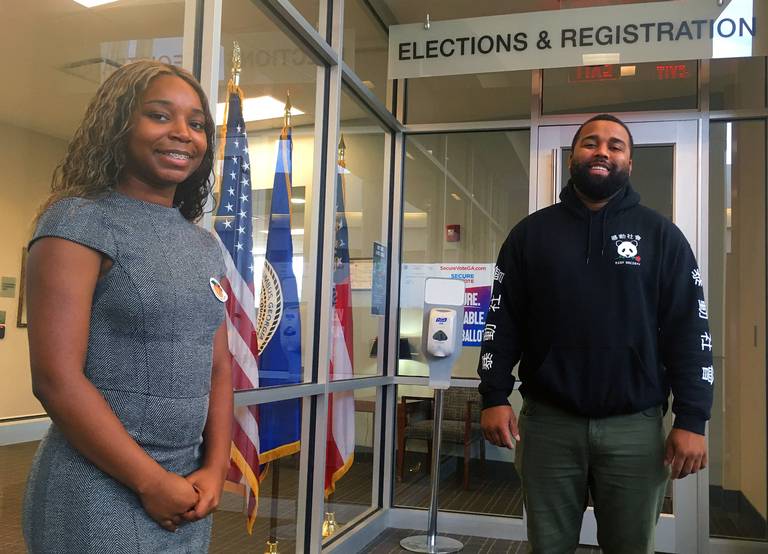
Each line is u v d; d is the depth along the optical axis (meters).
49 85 1.54
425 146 4.34
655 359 1.88
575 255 1.92
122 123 1.04
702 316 1.87
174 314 1.01
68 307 0.91
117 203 1.01
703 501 3.62
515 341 2.04
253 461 2.56
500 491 4.02
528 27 3.55
